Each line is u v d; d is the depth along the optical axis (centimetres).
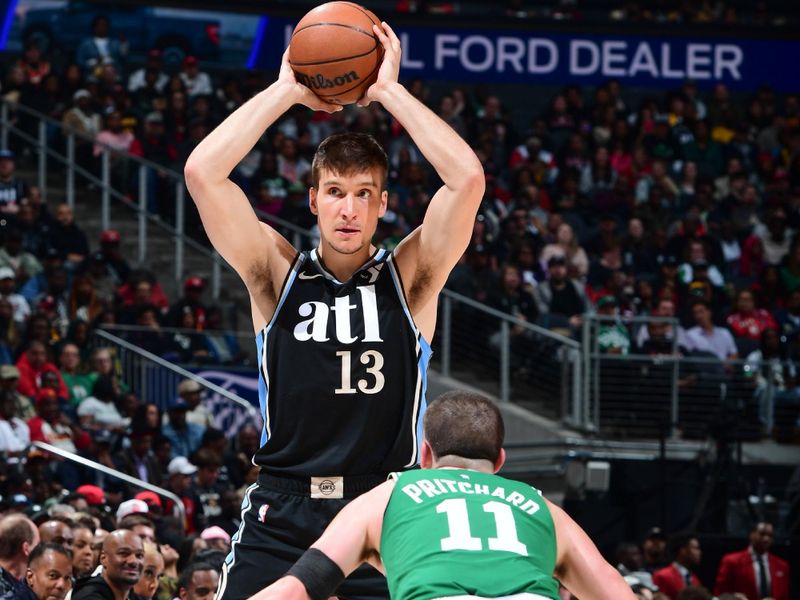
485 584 523
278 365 680
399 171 3047
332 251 688
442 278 688
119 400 2072
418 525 544
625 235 2986
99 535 1255
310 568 537
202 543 1445
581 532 572
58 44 3328
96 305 2347
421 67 3466
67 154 2855
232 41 3453
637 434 2408
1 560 1126
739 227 3130
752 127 3475
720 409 2288
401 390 679
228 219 677
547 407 2464
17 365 2039
